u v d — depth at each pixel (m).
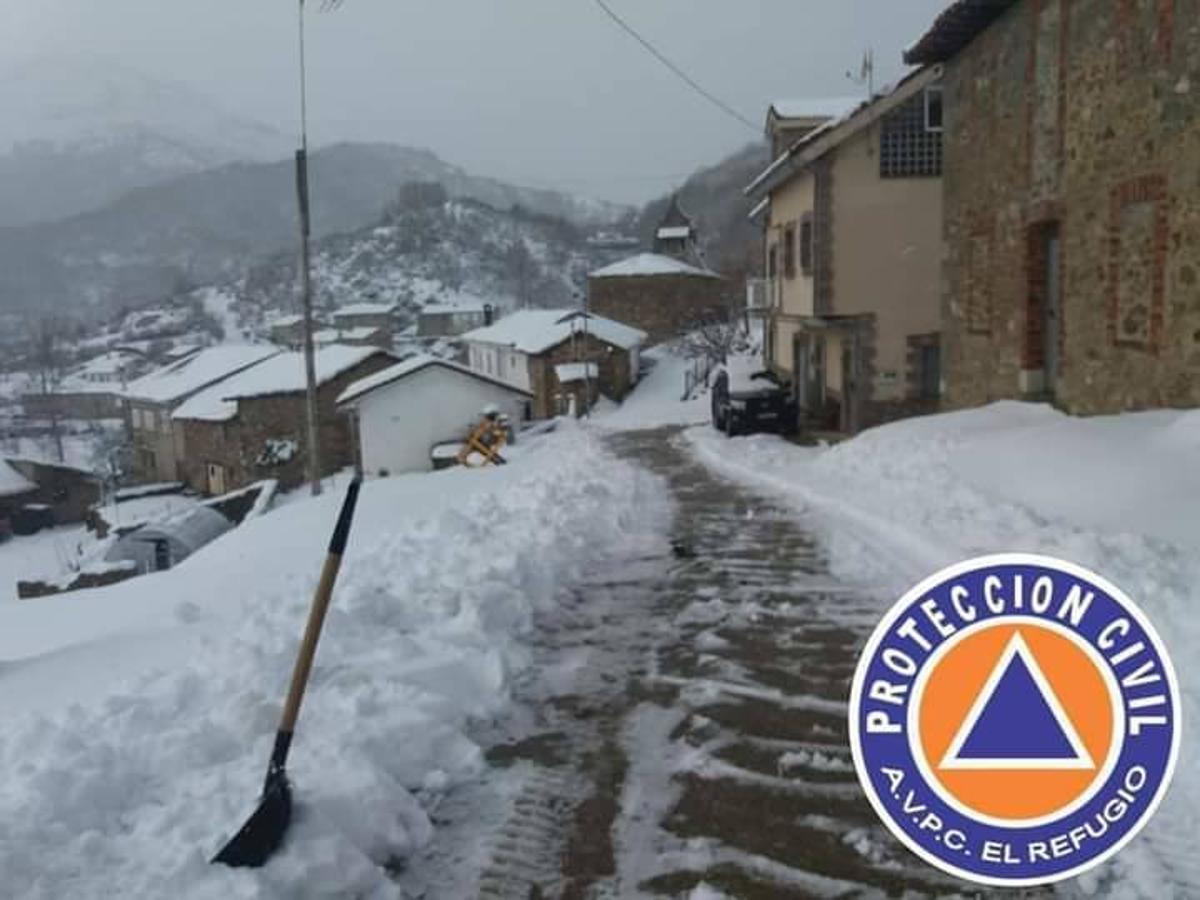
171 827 3.72
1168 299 9.51
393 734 4.55
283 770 3.81
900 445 12.57
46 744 4.40
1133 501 7.91
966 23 13.50
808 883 3.67
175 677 5.30
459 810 4.24
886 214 18.64
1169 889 3.46
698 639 6.26
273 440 38.78
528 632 6.46
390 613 6.22
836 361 20.77
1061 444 9.72
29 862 3.37
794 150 18.61
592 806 4.25
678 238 65.56
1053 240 12.34
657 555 8.66
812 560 8.21
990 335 13.80
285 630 5.83
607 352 42.72
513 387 34.22
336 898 3.53
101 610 10.28
